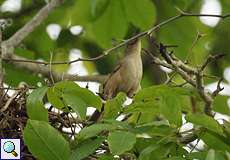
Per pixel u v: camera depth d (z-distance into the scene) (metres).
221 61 15.92
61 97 8.78
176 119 8.48
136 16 14.50
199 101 10.52
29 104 8.58
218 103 12.33
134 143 8.19
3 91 9.74
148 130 8.65
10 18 16.09
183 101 9.56
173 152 8.69
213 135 8.77
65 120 9.40
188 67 10.24
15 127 9.39
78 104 8.55
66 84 8.62
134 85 10.81
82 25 15.08
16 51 14.95
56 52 16.28
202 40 15.25
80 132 8.28
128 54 10.88
